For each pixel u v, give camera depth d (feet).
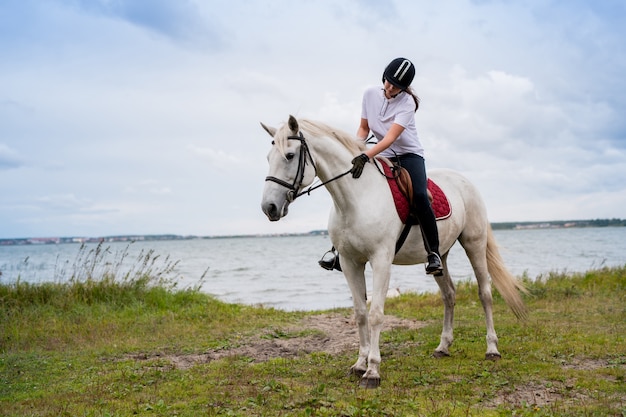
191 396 16.24
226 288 58.18
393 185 17.60
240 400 15.57
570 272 50.96
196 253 202.39
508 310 30.91
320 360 20.61
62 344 24.70
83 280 35.73
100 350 23.22
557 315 28.53
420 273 74.49
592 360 19.29
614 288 37.24
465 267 83.56
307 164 16.24
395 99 18.06
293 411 14.34
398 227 17.39
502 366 18.70
